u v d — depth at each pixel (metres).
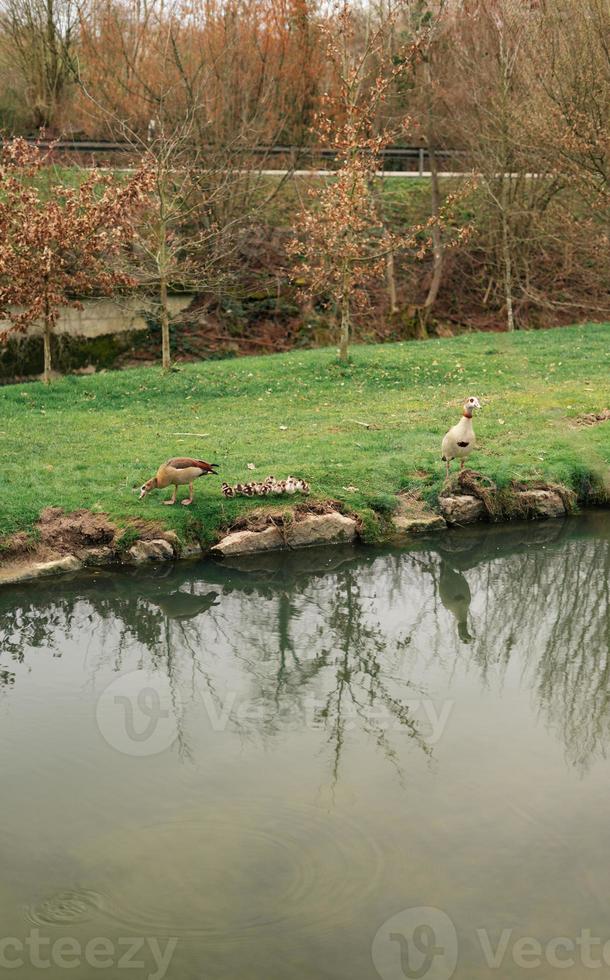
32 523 14.69
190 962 6.45
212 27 36.62
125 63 36.88
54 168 31.94
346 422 20.70
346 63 27.27
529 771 8.99
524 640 12.69
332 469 17.14
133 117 35.75
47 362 23.92
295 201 40.03
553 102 31.64
